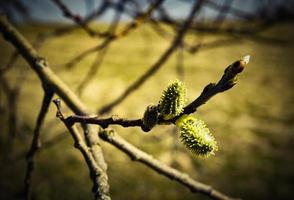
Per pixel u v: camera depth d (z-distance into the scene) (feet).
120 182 22.26
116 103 8.23
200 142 3.47
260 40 9.59
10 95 11.35
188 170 23.04
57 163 23.81
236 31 9.52
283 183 23.03
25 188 6.29
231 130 29.78
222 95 38.04
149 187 21.97
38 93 35.24
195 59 51.31
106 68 45.55
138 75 43.52
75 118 3.93
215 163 24.58
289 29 62.90
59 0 7.94
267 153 26.68
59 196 20.67
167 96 3.40
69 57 49.03
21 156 15.61
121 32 8.33
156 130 26.94
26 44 6.31
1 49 54.29
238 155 26.04
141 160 5.36
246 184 22.75
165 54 8.46
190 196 21.35
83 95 35.55
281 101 37.50
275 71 47.88
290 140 28.73
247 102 36.58
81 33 63.87
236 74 2.92
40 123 5.91
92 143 4.66
